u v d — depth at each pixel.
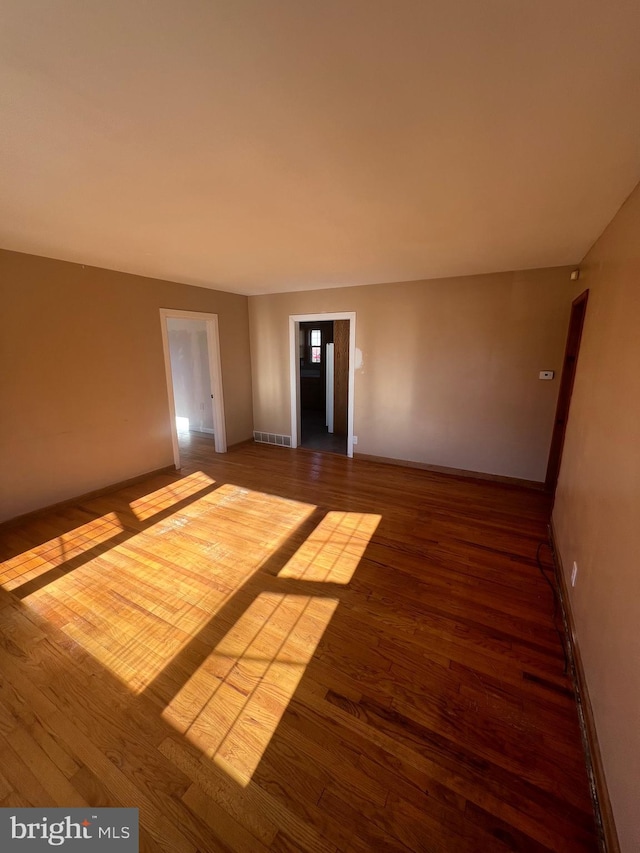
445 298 4.03
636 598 1.14
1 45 0.87
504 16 0.80
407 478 4.21
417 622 2.00
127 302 3.72
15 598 2.18
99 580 2.36
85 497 3.53
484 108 1.12
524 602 2.17
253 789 1.25
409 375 4.40
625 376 1.52
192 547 2.75
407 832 1.14
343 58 0.92
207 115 1.16
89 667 1.71
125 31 0.84
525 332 3.69
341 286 4.62
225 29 0.84
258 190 1.72
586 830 1.15
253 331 5.48
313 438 6.01
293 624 1.99
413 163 1.47
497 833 1.14
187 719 1.48
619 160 1.42
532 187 1.68
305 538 2.89
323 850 1.10
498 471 4.08
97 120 1.18
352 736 1.42
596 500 1.75
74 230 2.31
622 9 0.77
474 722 1.47
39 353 3.06
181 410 6.47
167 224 2.20
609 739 1.19
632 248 1.59
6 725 1.46
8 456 2.94
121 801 1.22
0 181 1.60
